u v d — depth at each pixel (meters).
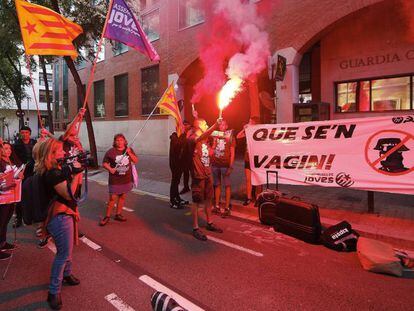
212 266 4.32
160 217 6.80
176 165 7.47
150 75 19.16
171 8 17.02
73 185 3.56
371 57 11.59
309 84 14.43
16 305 3.42
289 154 6.66
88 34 15.27
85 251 4.89
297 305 3.35
